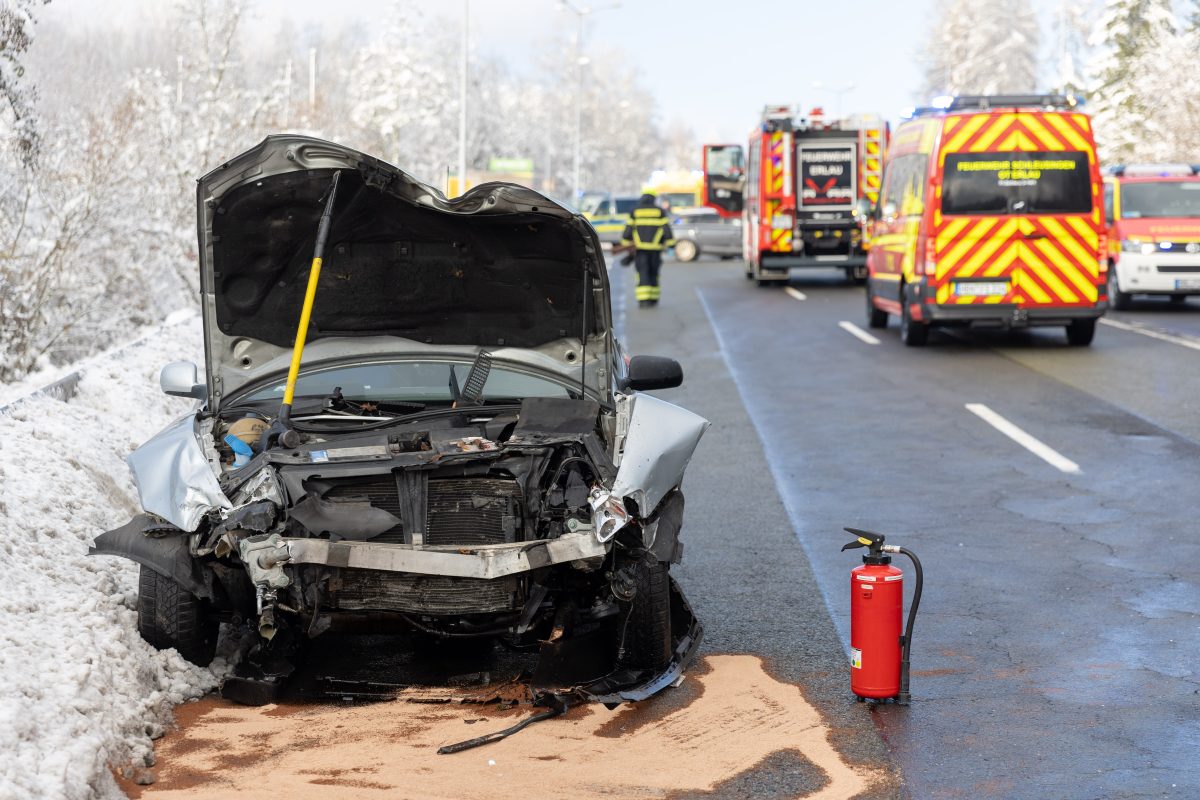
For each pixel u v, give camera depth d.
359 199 6.39
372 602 5.79
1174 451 12.33
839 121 31.47
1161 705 5.97
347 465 5.89
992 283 19.30
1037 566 8.50
